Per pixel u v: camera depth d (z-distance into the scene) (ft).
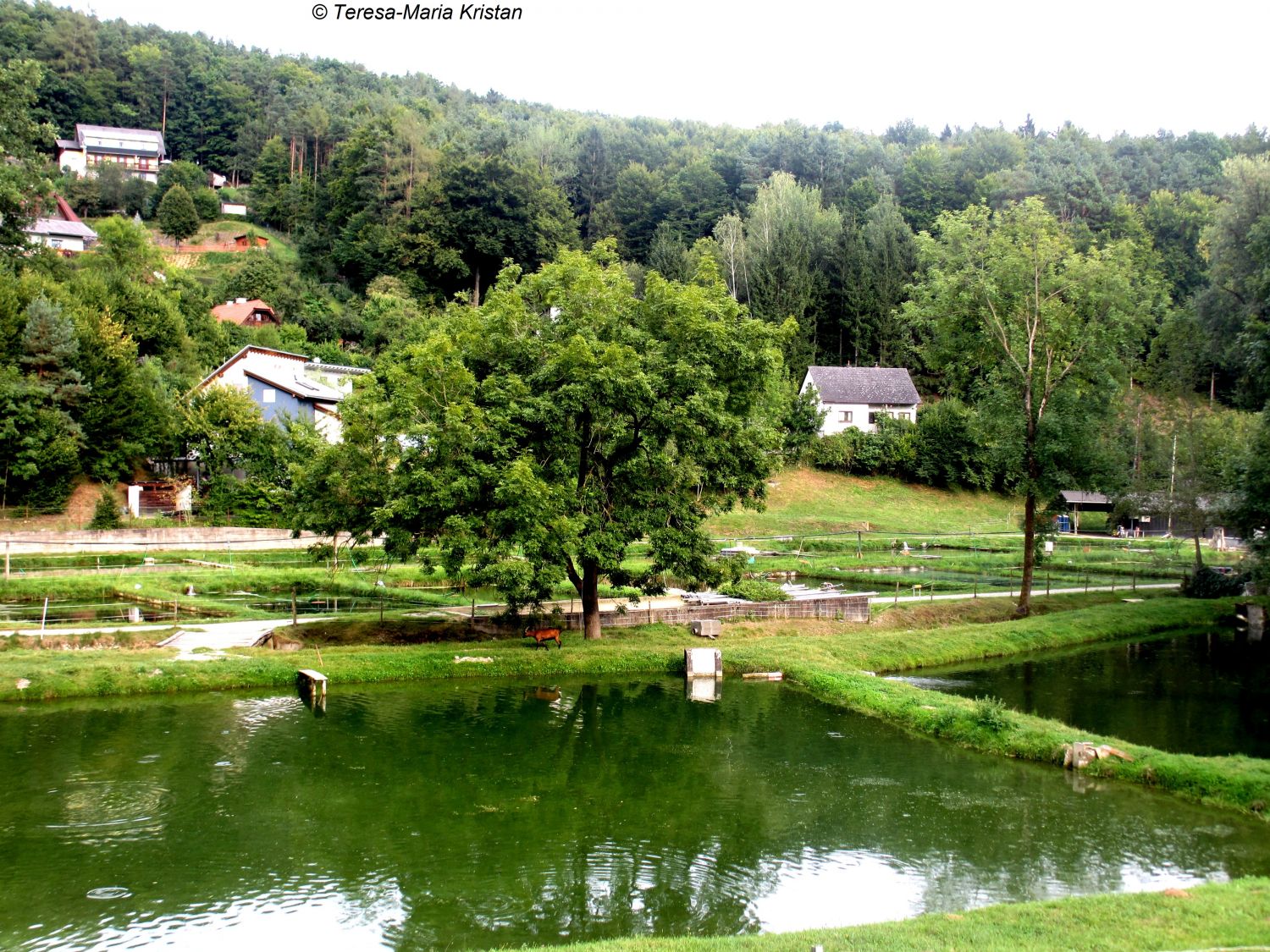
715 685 93.61
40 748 67.77
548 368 92.07
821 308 340.39
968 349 137.39
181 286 267.59
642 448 94.53
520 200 354.13
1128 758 66.54
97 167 448.24
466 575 92.43
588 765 67.67
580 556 100.78
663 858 51.44
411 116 401.70
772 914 44.88
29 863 49.19
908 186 412.57
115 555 144.46
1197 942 37.63
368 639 103.04
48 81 512.22
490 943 41.81
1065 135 517.55
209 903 45.24
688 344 97.35
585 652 99.19
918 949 37.01
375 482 96.58
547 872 49.34
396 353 116.37
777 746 73.05
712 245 334.85
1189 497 155.43
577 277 98.12
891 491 280.92
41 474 167.22
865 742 74.64
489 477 89.30
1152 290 130.93
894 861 51.26
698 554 100.42
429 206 354.54
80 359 177.17
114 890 46.34
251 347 220.23
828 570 176.24
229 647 94.89
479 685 90.53
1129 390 199.52
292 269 368.68
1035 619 126.21
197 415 181.16
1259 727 79.10
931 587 152.76
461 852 51.80
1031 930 39.24
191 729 73.26
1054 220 130.62
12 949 40.40
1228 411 204.03
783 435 117.60
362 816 56.75
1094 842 53.88
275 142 485.97
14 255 208.03
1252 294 147.23
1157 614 134.31
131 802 57.98
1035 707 85.87
